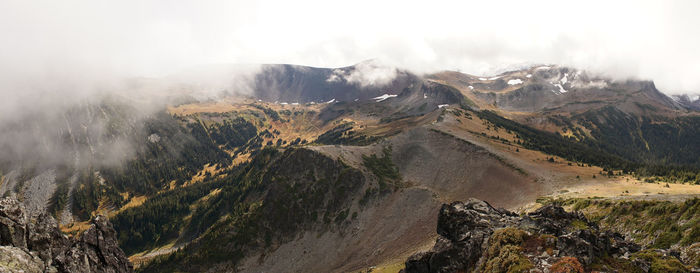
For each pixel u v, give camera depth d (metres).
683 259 61.38
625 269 47.09
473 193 178.62
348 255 161.12
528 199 152.38
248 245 178.75
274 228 185.75
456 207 73.44
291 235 182.50
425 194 183.75
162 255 198.75
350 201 191.88
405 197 185.88
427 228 157.00
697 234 66.75
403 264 110.50
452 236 70.50
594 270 45.94
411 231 160.12
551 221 59.66
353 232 174.38
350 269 147.25
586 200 114.38
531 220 61.38
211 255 176.38
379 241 161.88
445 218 73.38
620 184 148.62
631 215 90.56
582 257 47.47
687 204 76.69
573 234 51.88
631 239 82.94
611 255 50.84
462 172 199.12
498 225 64.62
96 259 67.69
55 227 61.94
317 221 186.38
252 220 189.12
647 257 48.84
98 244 69.75
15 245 53.78
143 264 191.25
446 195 182.62
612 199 108.50
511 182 174.75
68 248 63.25
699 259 58.62
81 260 63.88
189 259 177.75
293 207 193.25
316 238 178.00
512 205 153.25
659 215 81.81
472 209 72.56
